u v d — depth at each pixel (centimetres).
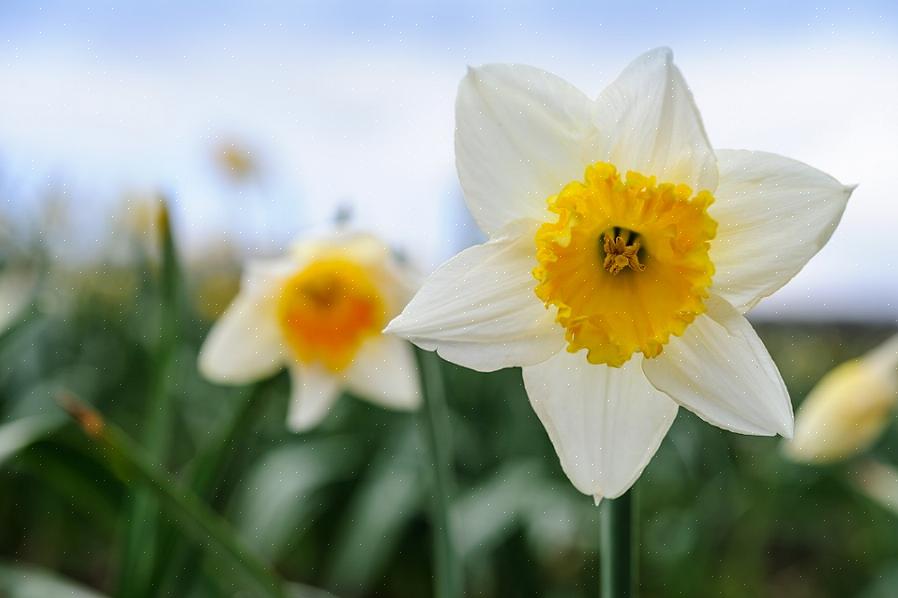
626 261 32
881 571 70
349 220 45
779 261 29
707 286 29
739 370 29
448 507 37
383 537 65
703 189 30
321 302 45
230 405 71
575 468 30
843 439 48
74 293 83
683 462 76
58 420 40
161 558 41
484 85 30
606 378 30
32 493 74
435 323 30
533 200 30
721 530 76
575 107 30
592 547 72
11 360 70
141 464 36
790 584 80
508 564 71
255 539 65
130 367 80
